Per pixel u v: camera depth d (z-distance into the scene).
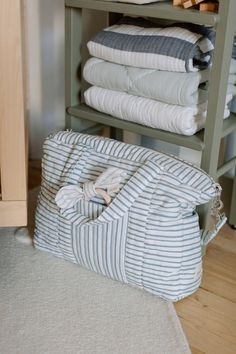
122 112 1.23
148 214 1.03
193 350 0.98
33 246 1.25
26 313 1.04
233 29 1.04
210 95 1.08
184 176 1.03
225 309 1.09
